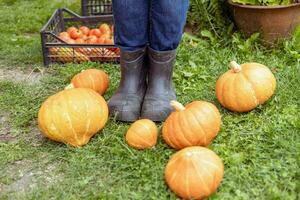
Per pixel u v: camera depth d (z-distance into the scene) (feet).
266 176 6.34
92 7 11.57
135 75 7.59
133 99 7.55
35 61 9.75
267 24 9.39
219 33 10.18
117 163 6.72
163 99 7.50
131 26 7.18
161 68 7.50
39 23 11.82
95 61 9.45
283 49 9.45
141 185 6.38
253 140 7.06
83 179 6.50
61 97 6.97
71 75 9.00
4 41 10.64
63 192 6.32
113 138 7.18
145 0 7.07
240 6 9.43
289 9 9.27
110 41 9.63
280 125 7.25
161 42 7.27
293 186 6.16
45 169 6.77
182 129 6.75
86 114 6.92
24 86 8.76
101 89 8.03
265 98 7.58
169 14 7.02
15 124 7.68
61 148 7.04
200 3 10.21
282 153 6.72
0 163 6.86
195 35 10.46
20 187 6.47
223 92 7.59
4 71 9.43
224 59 9.29
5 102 8.25
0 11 12.69
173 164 6.13
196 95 8.19
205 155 6.11
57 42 9.58
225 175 6.38
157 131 7.09
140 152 6.87
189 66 9.10
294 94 7.99
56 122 6.86
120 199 6.15
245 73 7.55
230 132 7.23
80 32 10.03
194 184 5.98
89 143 7.13
